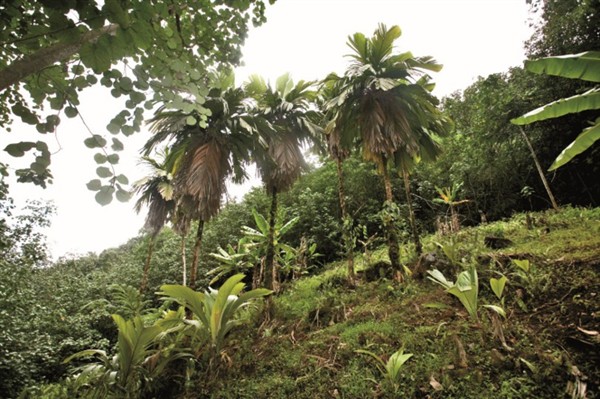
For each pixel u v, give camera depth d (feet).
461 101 51.80
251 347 16.24
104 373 14.10
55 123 4.02
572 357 9.11
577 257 14.17
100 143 4.08
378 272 21.39
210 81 6.52
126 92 4.52
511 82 36.68
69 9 3.59
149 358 15.05
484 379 9.43
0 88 3.59
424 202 44.80
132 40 4.07
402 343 12.06
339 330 15.17
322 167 52.16
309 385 12.00
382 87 17.63
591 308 10.59
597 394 7.88
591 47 27.96
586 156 29.96
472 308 11.93
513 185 36.45
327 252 41.39
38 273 24.72
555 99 29.53
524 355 9.68
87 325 27.22
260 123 21.34
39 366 21.09
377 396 10.19
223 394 13.05
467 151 38.24
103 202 3.95
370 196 44.93
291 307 20.08
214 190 20.12
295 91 24.34
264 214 51.39
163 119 21.27
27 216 21.99
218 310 15.72
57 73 4.32
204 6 6.51
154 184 34.73
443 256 19.16
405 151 22.50
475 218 39.88
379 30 19.65
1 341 18.69
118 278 43.91
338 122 20.29
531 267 14.38
